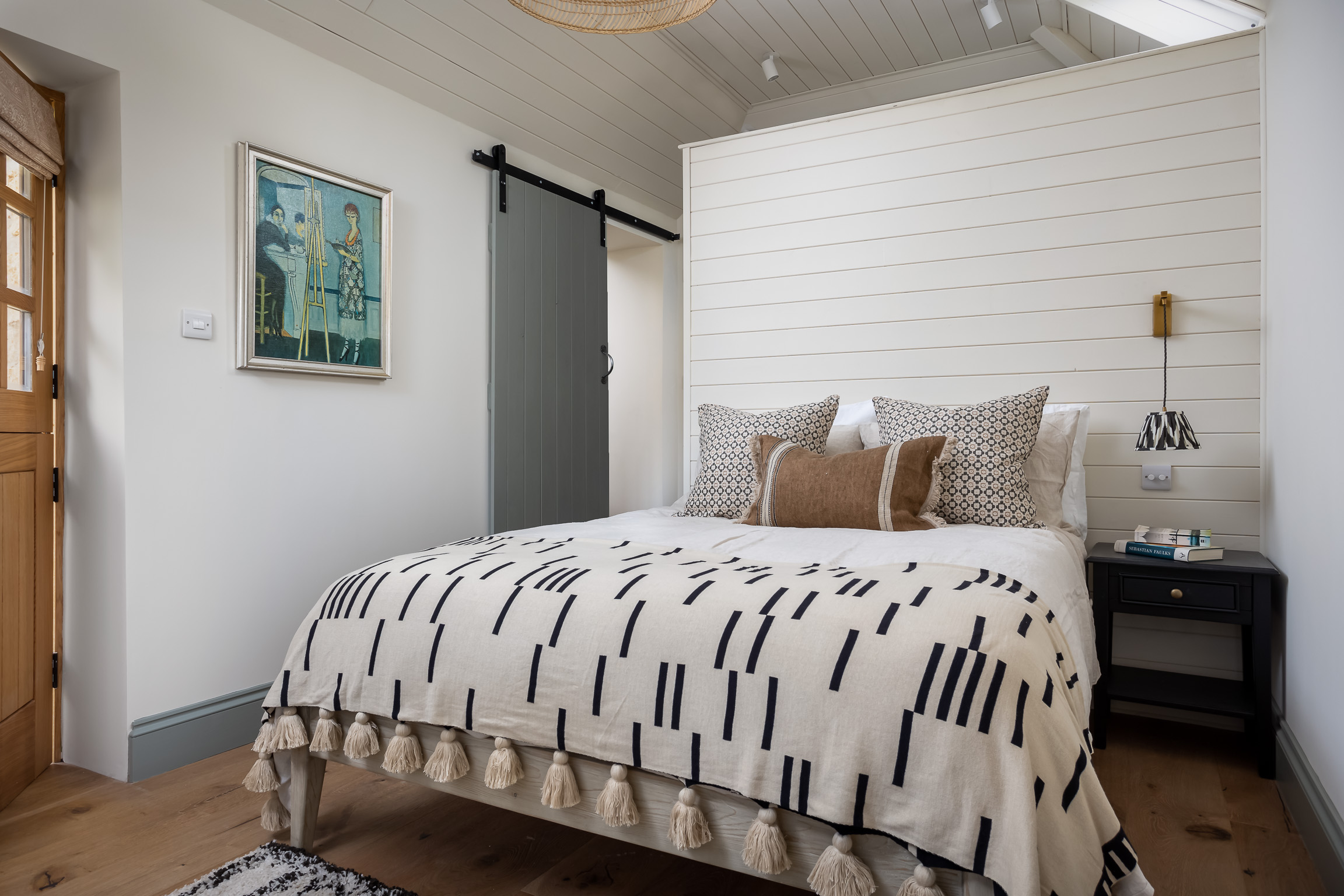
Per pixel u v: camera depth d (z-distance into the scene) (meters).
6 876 1.69
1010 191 2.98
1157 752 2.40
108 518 2.21
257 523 2.54
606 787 1.35
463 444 3.38
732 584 1.40
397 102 3.07
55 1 2.04
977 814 1.04
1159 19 2.73
